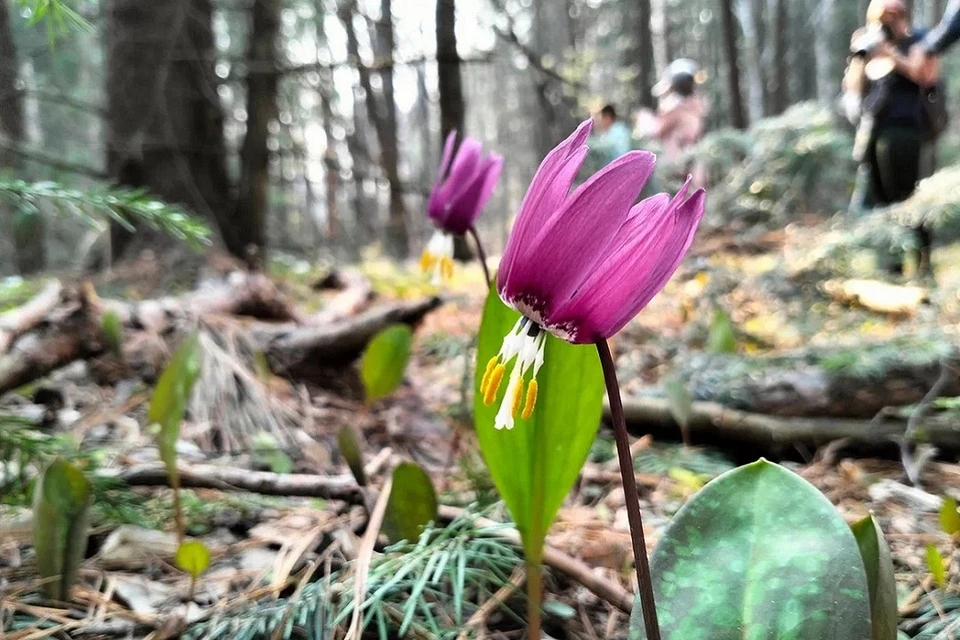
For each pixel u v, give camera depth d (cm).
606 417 49
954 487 37
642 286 15
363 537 27
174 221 33
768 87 311
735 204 141
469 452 38
